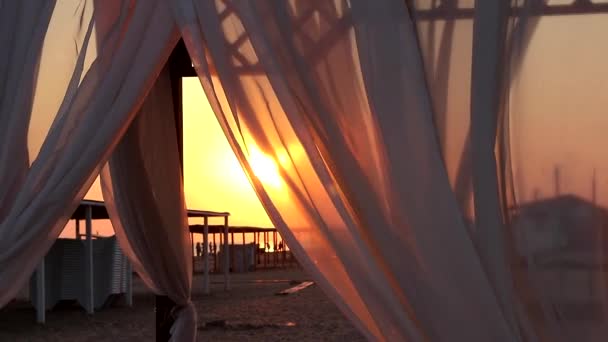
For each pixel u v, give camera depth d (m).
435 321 3.21
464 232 3.26
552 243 3.29
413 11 3.51
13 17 4.25
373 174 3.42
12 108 4.17
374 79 3.43
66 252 11.71
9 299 4.09
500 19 3.39
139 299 13.81
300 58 3.58
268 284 17.28
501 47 3.39
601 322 3.23
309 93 3.54
